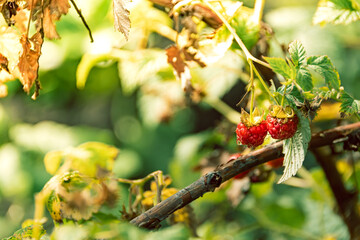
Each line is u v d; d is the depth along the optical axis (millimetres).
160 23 785
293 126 569
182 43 648
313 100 572
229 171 575
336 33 1039
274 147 584
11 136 1365
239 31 650
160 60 773
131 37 815
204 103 924
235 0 702
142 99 1056
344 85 1105
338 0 666
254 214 879
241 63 786
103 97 1585
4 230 1320
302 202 900
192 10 645
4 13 604
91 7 861
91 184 643
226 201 849
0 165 1314
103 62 807
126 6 583
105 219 644
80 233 531
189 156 919
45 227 807
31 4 601
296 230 863
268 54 667
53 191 636
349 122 720
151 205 659
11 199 1378
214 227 873
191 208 693
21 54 604
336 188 708
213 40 647
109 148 697
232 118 822
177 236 558
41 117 1523
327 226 847
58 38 611
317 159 701
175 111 900
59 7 605
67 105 1539
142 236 537
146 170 1609
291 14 1048
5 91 632
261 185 846
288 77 572
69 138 1381
